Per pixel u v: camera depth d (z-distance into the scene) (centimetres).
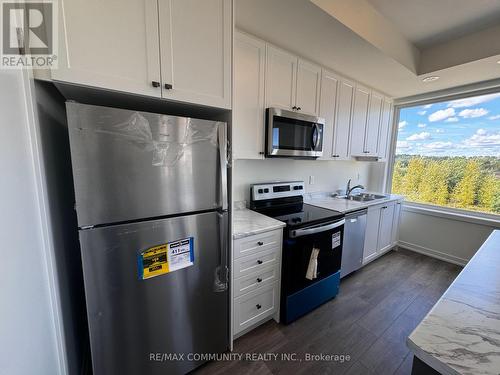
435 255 303
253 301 161
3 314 58
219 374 137
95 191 89
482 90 254
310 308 191
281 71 182
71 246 118
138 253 102
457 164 284
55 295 88
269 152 179
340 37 161
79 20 82
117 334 103
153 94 100
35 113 78
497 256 116
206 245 124
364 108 267
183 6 104
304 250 178
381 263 285
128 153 95
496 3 157
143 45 95
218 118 140
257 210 212
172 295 116
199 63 112
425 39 205
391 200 291
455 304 75
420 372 60
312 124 205
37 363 75
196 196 116
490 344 58
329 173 299
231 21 121
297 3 127
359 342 162
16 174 66
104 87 88
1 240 59
